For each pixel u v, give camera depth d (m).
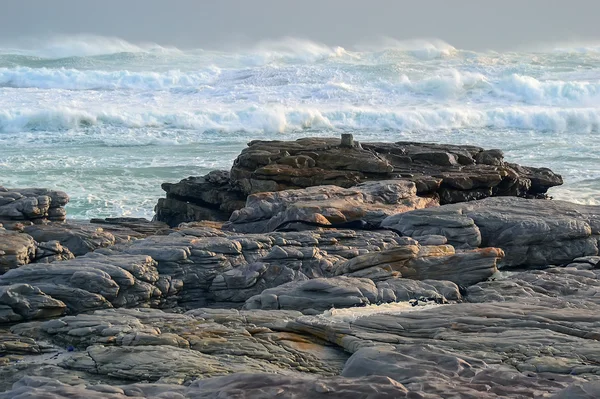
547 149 39.34
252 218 20.86
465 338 11.05
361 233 18.41
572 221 19.19
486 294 14.40
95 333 12.45
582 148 39.41
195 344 11.78
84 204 28.30
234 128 46.62
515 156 37.44
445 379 9.22
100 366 11.07
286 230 19.67
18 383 9.92
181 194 26.19
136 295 15.26
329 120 48.22
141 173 33.38
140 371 10.85
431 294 14.09
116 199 29.05
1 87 60.47
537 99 55.38
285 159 25.00
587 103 54.69
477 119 48.50
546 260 18.89
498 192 25.52
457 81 56.62
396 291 14.17
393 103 54.06
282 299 14.13
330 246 17.42
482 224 19.11
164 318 13.03
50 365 11.52
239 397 8.52
